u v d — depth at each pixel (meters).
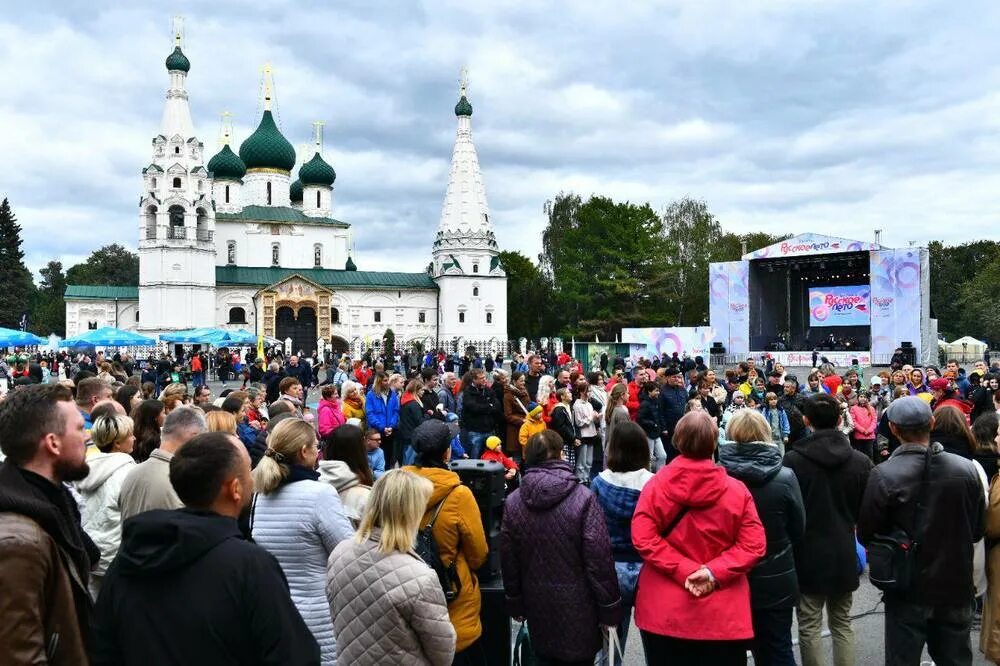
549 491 5.86
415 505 4.73
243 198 99.69
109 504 6.54
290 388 12.94
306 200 102.31
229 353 49.44
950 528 6.11
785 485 6.29
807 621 6.88
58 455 4.14
